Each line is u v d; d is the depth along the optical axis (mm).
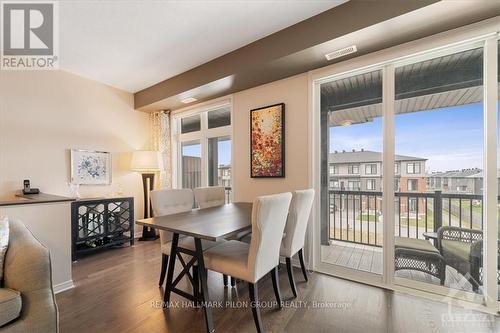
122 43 2582
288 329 1661
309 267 2689
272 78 2889
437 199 2143
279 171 2908
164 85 3623
